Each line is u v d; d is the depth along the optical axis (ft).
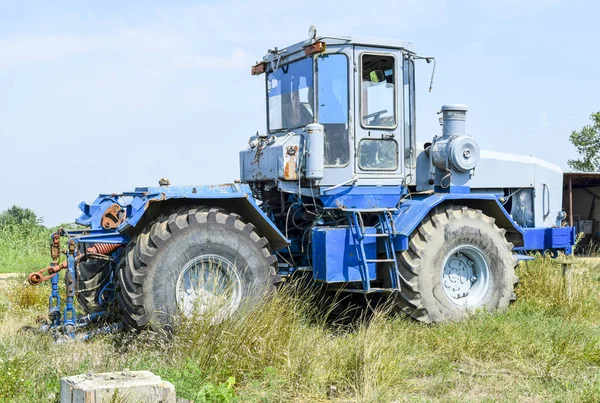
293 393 16.43
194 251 20.85
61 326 20.26
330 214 24.27
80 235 21.43
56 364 17.13
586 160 77.05
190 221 20.89
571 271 30.37
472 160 26.04
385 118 24.86
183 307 20.02
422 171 26.37
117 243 21.56
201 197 21.57
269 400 15.66
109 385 12.82
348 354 17.80
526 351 20.01
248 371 17.35
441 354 19.92
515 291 28.73
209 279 21.29
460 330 21.67
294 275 24.35
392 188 24.98
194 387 15.60
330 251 23.12
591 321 25.64
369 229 24.11
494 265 25.95
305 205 24.13
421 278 24.25
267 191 25.43
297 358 17.51
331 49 23.98
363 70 24.48
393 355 18.12
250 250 21.62
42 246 60.80
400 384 17.13
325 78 23.95
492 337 20.66
